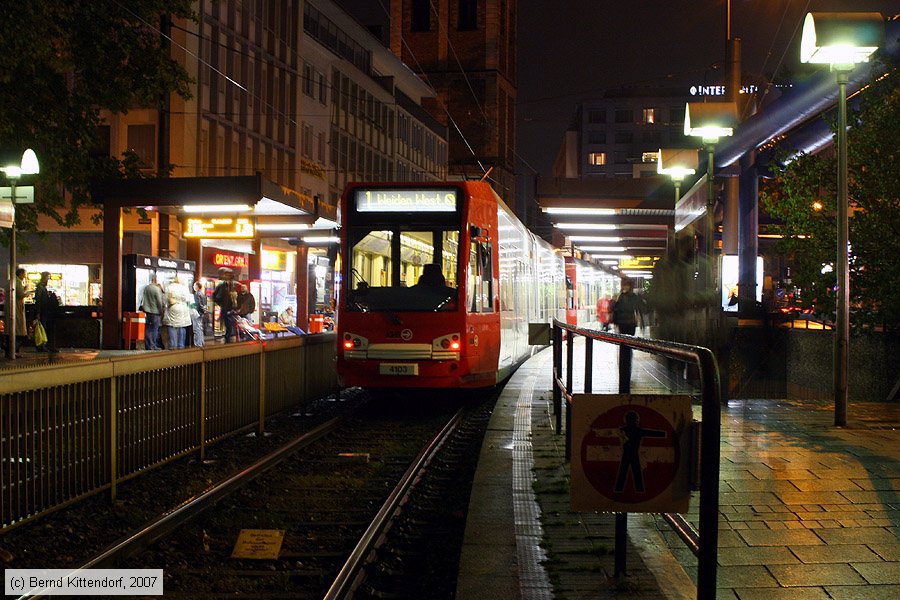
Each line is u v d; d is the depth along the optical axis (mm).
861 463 9242
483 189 16469
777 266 27484
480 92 103688
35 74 21906
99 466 8055
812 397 17609
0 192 20453
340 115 60406
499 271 17125
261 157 47062
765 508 7387
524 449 10516
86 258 38906
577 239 41031
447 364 14977
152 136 38656
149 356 9031
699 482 4289
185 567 6488
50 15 20328
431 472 10375
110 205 24359
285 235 31656
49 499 7301
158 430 9312
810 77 19328
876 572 5770
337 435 13086
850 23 11672
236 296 25359
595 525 6883
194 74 39406
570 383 9297
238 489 9008
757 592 5379
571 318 37625
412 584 6184
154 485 9133
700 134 20453
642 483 4613
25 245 24578
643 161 137750
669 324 26844
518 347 20484
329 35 59531
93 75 23750
